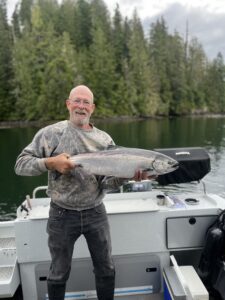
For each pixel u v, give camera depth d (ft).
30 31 144.36
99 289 9.27
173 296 9.15
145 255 10.59
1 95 135.13
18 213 10.28
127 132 112.88
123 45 166.30
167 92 177.47
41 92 134.41
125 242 10.42
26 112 135.23
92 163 8.68
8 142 92.63
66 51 141.28
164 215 10.39
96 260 9.08
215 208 10.55
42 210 10.57
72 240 8.79
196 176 11.59
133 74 160.66
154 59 180.65
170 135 105.09
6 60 137.08
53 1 178.91
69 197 8.48
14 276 9.90
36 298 10.44
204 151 11.70
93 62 150.61
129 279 10.64
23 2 171.94
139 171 9.22
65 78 135.74
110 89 151.64
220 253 9.89
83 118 8.75
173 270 10.29
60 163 7.93
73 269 10.39
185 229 10.54
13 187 47.70
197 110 193.36
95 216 8.79
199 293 9.06
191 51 204.03
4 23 152.87
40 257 10.14
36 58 135.74
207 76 206.08
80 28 163.32
